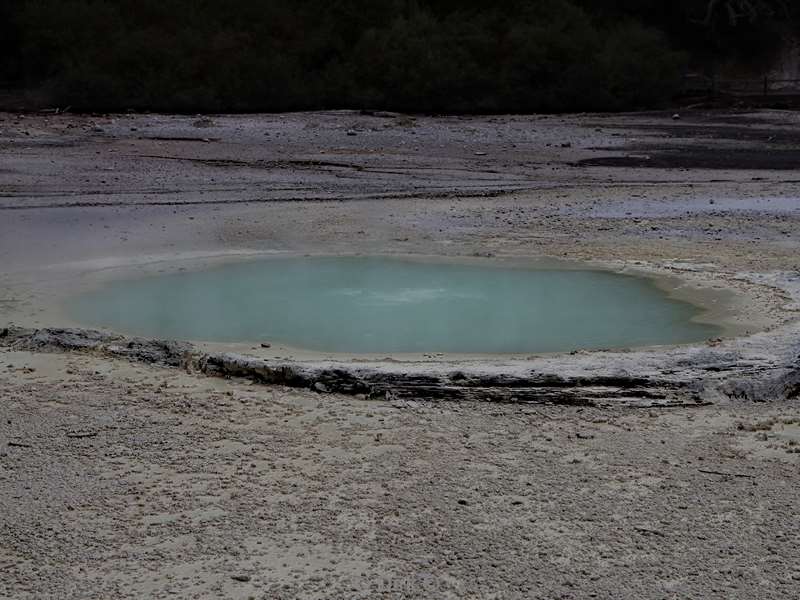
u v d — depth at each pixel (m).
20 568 5.02
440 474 6.10
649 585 4.80
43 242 13.65
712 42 48.34
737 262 12.27
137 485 5.98
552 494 5.80
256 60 39.38
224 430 6.86
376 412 7.21
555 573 4.92
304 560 5.07
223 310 10.12
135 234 14.18
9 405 7.36
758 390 7.54
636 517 5.51
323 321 9.66
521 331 9.30
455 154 24.41
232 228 14.60
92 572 4.98
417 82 39.69
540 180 20.16
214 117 33.56
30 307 10.27
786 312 9.81
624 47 42.41
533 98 40.28
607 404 7.35
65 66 38.53
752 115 35.84
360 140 27.12
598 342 8.92
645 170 21.69
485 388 7.53
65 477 6.09
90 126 29.33
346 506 5.67
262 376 7.91
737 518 5.49
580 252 12.97
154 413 7.20
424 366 7.83
